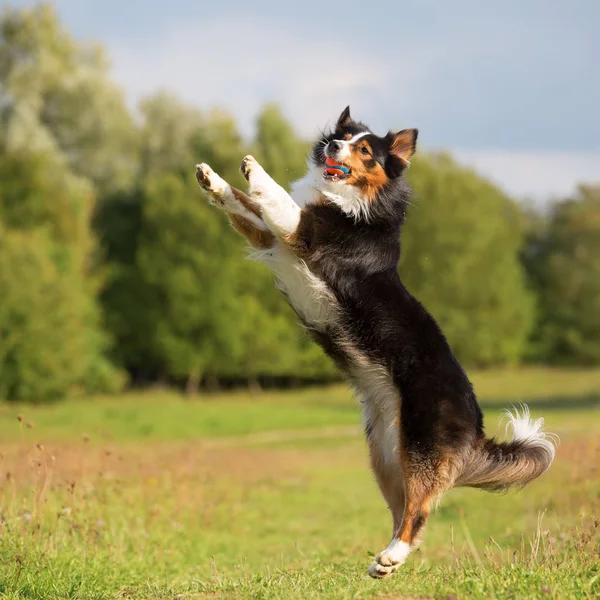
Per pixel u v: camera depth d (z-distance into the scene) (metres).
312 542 10.14
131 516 8.82
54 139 44.66
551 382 44.00
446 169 48.38
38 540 6.91
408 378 5.86
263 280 41.62
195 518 10.12
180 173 44.34
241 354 41.19
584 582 5.14
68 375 34.69
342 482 16.39
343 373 6.11
